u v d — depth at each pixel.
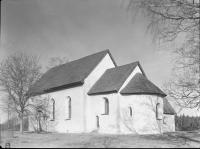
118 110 30.89
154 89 31.88
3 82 33.41
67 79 37.56
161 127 32.19
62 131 36.84
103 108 32.91
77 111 34.69
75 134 31.20
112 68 36.66
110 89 31.64
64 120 36.75
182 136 26.50
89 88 34.81
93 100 33.91
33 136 28.55
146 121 30.42
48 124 39.72
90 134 30.61
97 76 35.97
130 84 32.06
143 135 27.86
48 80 43.03
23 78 33.88
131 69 33.19
